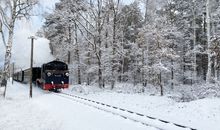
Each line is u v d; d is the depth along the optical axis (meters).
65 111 15.43
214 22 37.75
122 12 36.44
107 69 37.44
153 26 32.69
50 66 32.38
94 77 45.72
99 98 26.14
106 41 37.09
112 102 22.72
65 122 12.32
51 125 11.66
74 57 46.84
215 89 21.31
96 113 14.35
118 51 36.72
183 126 10.80
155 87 37.72
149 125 11.23
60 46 45.59
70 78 50.44
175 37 36.78
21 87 40.12
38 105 18.27
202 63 42.53
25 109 16.38
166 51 30.92
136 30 44.44
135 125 11.31
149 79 35.78
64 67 33.06
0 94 23.16
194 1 36.81
